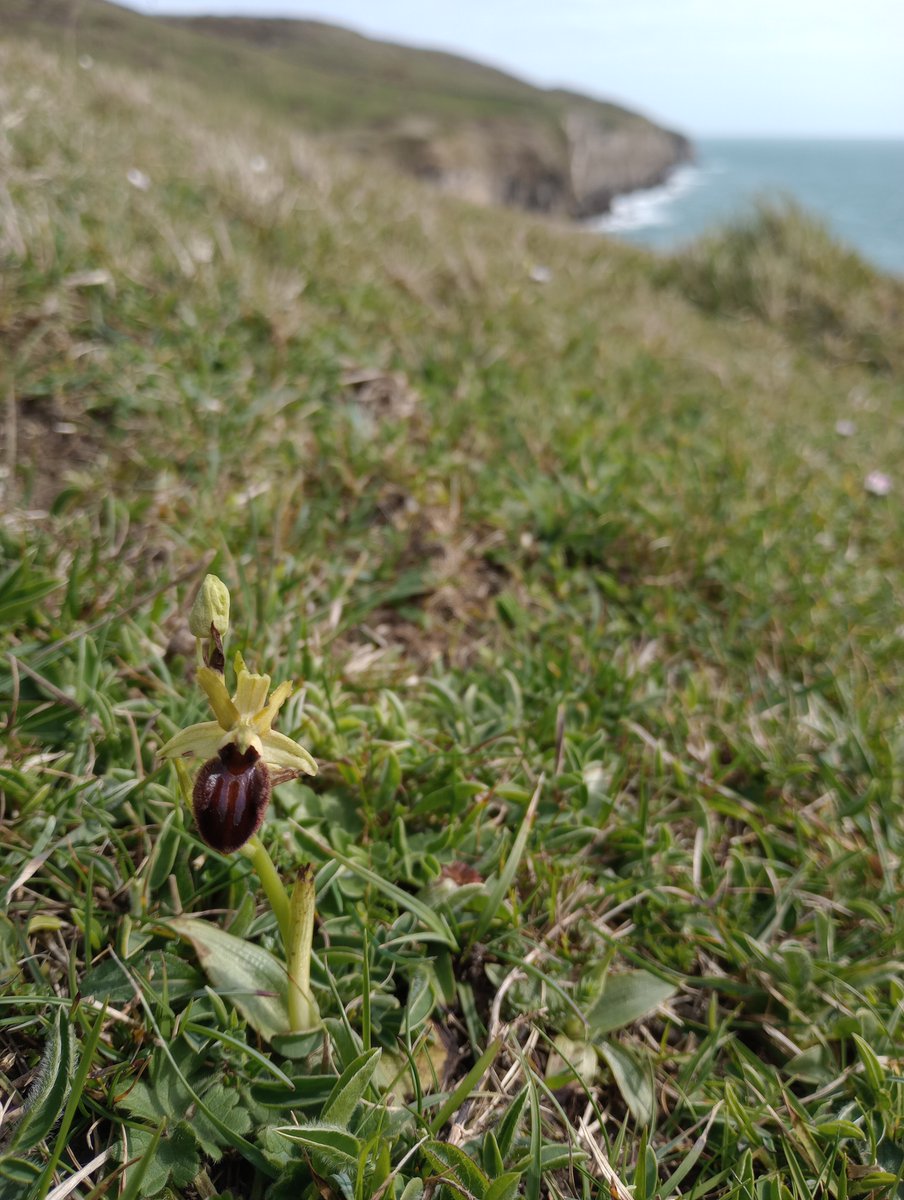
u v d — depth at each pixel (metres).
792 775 0.22
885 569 0.31
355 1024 0.14
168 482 0.26
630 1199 0.13
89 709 0.17
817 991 0.17
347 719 0.19
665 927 0.17
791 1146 0.14
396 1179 0.12
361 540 0.26
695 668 0.25
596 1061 0.15
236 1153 0.13
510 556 0.27
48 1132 0.11
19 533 0.22
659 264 0.82
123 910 0.15
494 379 0.36
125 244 0.36
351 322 0.38
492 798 0.19
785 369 0.54
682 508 0.30
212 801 0.11
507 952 0.16
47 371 0.28
